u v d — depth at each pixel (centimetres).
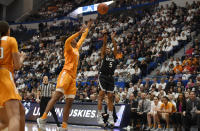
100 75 688
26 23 2959
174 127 859
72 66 536
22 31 2861
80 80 1444
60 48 2005
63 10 2884
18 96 328
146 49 1480
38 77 1722
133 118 955
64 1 3017
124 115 895
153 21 1819
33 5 3123
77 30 2327
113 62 685
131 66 1352
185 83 1118
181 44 1462
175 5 1891
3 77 325
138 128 930
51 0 3112
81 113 983
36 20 2955
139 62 1350
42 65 1881
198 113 777
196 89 967
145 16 1959
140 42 1592
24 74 1902
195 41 1362
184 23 1617
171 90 973
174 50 1444
